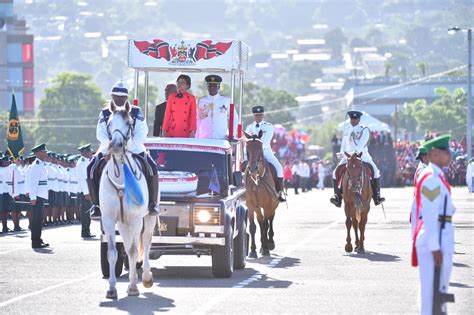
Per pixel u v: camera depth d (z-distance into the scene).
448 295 13.05
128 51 24.62
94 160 18.41
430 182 13.07
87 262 23.52
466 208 46.88
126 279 20.23
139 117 18.09
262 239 25.41
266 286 19.17
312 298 17.58
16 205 34.94
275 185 26.20
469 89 84.00
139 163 18.03
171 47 24.61
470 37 84.25
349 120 27.20
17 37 173.00
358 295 17.92
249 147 24.94
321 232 33.53
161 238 20.20
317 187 99.56
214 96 24.28
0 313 16.00
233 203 21.44
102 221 17.72
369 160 27.02
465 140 99.75
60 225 37.91
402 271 21.62
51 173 36.94
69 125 166.12
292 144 119.44
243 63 25.47
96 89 172.88
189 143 21.50
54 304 16.89
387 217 42.12
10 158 36.59
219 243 20.12
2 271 21.59
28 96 173.25
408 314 15.88
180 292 18.34
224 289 18.77
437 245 12.97
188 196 20.41
